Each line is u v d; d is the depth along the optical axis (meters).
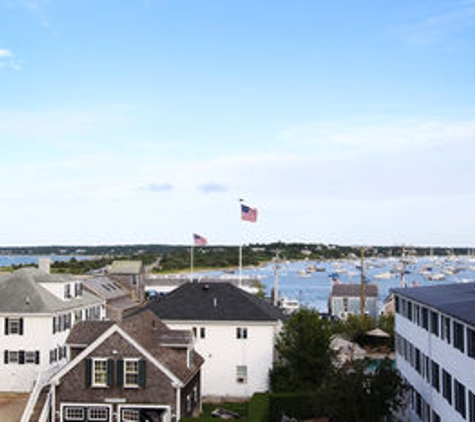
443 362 32.81
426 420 37.09
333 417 34.75
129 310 82.62
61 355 52.91
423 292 41.66
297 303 138.25
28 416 36.66
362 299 93.38
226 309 52.22
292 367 46.47
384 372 35.00
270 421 41.47
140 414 37.00
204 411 45.19
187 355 39.91
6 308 50.34
